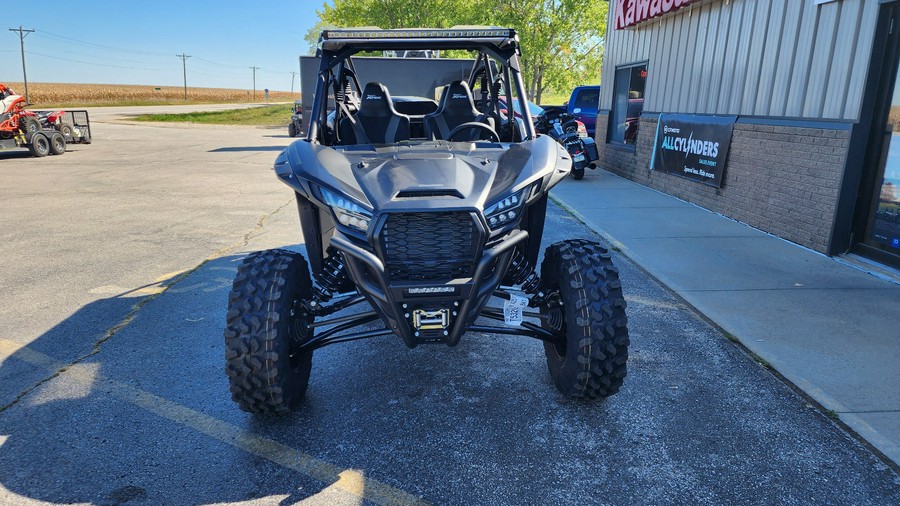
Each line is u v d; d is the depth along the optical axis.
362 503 2.65
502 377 3.82
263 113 57.66
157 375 3.84
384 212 2.83
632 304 5.02
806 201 6.70
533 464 2.92
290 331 3.15
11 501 2.63
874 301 5.00
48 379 3.78
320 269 3.57
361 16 37.94
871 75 5.83
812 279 5.58
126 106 80.81
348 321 3.39
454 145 3.83
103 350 4.20
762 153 7.50
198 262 6.30
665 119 10.28
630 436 3.15
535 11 34.69
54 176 13.41
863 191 6.12
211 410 3.43
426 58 11.78
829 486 2.75
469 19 35.94
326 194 3.05
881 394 3.53
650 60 11.16
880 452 3.00
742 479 2.80
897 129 5.71
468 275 2.92
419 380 3.79
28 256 6.61
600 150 14.04
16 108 17.58
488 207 2.96
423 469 2.89
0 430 3.20
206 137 28.34
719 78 8.67
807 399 3.52
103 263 6.31
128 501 2.65
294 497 2.69
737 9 8.20
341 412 3.41
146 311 4.93
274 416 3.35
